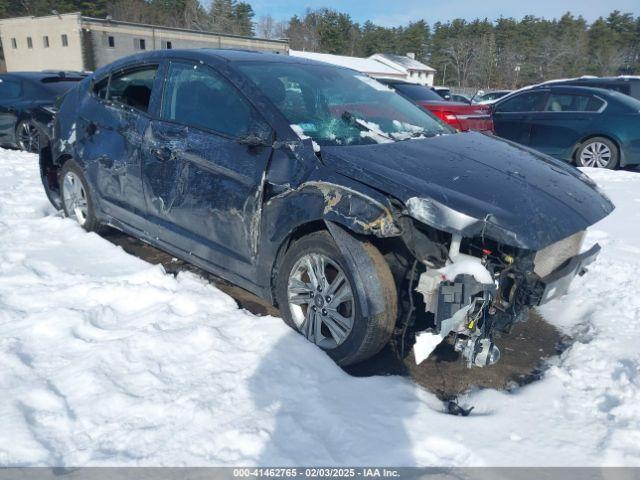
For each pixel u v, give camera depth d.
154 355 2.68
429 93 9.38
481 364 2.52
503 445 2.25
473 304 2.43
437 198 2.47
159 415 2.25
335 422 2.29
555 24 85.38
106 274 3.71
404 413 2.39
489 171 2.91
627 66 74.25
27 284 3.47
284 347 2.79
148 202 3.77
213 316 3.11
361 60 57.03
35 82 8.51
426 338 2.48
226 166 3.16
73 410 2.26
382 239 2.79
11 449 2.02
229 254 3.26
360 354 2.70
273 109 3.08
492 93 21.05
